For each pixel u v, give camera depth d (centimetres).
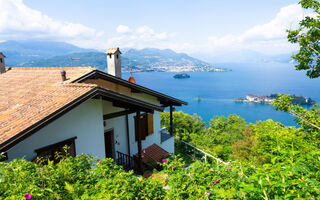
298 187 227
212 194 282
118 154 953
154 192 334
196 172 354
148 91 1071
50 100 563
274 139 755
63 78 797
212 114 16050
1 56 1247
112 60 1243
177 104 1331
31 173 311
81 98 537
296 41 738
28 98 650
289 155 278
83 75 816
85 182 339
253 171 320
